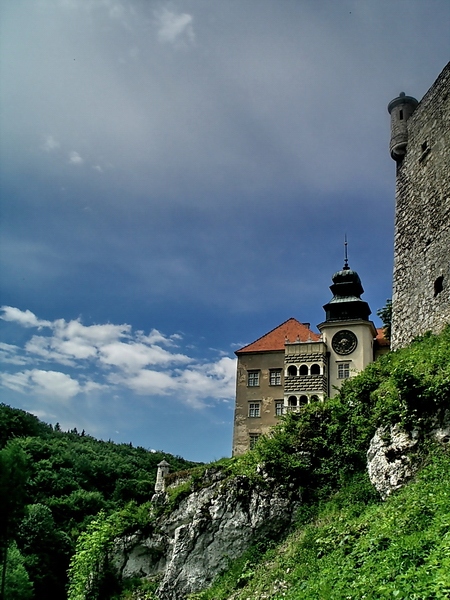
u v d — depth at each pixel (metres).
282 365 48.12
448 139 27.00
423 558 10.80
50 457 75.06
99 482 77.50
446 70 28.31
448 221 25.33
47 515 51.50
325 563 14.82
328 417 24.94
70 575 43.97
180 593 24.45
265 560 21.67
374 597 10.34
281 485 24.03
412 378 18.16
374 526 14.65
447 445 16.28
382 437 18.86
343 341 44.75
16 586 32.62
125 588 31.61
